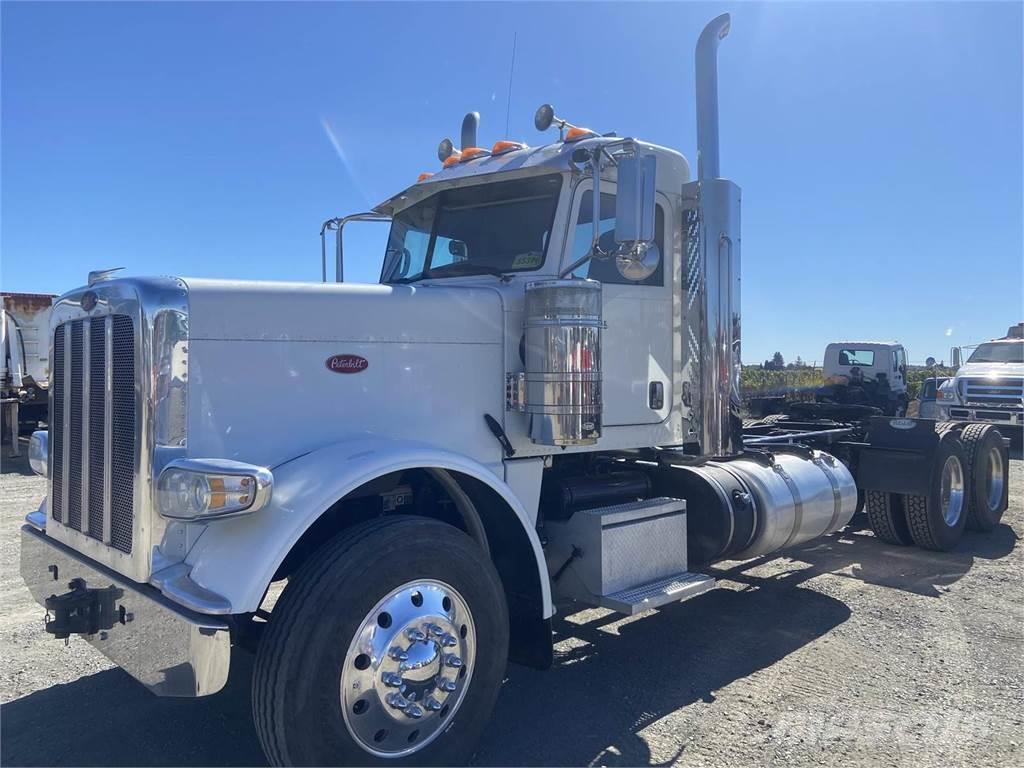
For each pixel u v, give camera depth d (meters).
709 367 4.48
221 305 3.04
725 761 3.34
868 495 7.23
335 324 3.31
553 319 3.71
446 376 3.64
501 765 3.31
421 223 4.71
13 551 6.89
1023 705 3.90
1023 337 18.80
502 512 3.56
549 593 3.59
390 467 3.02
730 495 4.94
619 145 3.69
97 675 4.23
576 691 4.06
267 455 3.10
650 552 4.33
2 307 14.16
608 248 4.31
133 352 2.97
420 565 2.97
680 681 4.19
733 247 4.55
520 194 4.21
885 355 18.61
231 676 4.24
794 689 4.08
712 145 4.52
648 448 4.63
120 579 3.01
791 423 8.05
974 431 7.86
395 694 2.88
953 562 6.80
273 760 2.72
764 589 5.93
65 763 3.33
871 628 5.04
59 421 3.62
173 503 2.76
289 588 2.83
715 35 4.52
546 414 3.71
